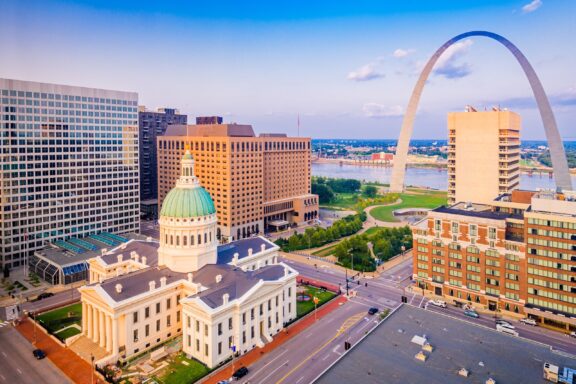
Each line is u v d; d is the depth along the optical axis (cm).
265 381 9538
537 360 7469
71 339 11112
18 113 17212
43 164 18112
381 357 7531
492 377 6919
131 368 10062
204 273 12394
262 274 12294
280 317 12094
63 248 17662
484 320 12656
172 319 11650
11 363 10212
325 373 7000
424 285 14938
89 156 19762
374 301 14200
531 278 12450
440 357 7538
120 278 11619
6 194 17050
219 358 10306
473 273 13650
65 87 18738
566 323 11825
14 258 17438
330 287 15550
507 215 14150
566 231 11706
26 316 12838
